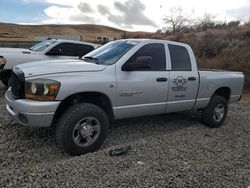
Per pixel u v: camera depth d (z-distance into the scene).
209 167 4.00
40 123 4.00
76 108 4.21
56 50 9.73
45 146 4.57
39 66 4.40
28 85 4.04
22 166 3.88
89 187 3.28
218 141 5.30
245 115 7.91
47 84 3.99
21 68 4.37
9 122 5.46
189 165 4.03
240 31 25.20
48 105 3.97
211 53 21.78
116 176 3.56
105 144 4.87
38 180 3.36
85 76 4.31
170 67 5.45
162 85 5.21
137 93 4.89
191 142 5.07
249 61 16.33
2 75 8.70
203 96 6.04
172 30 40.25
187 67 5.78
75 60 5.07
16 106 4.11
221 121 6.42
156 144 4.83
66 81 4.11
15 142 4.61
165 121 6.54
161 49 5.38
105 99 4.63
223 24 33.78
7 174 3.47
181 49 5.75
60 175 3.50
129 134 5.48
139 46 5.06
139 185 3.38
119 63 4.74
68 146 4.16
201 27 36.28
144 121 6.41
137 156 4.28
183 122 6.56
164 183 3.46
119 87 4.65
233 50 19.50
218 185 3.52
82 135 4.29
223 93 6.82
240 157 4.54
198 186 3.46
